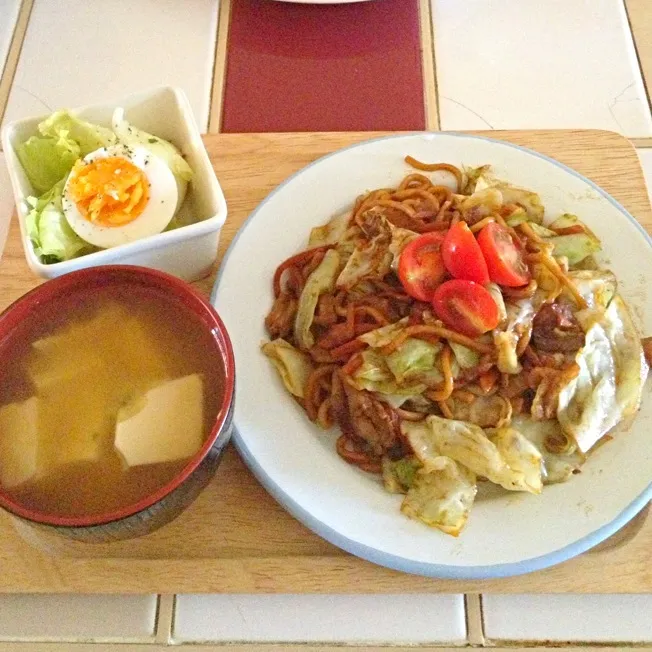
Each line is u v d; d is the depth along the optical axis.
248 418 0.45
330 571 0.43
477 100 0.60
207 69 0.61
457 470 0.44
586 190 0.51
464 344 0.46
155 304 0.42
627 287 0.49
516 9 0.64
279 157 0.54
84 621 0.43
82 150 0.49
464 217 0.50
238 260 0.49
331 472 0.44
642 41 0.62
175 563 0.43
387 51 0.62
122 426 0.39
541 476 0.44
